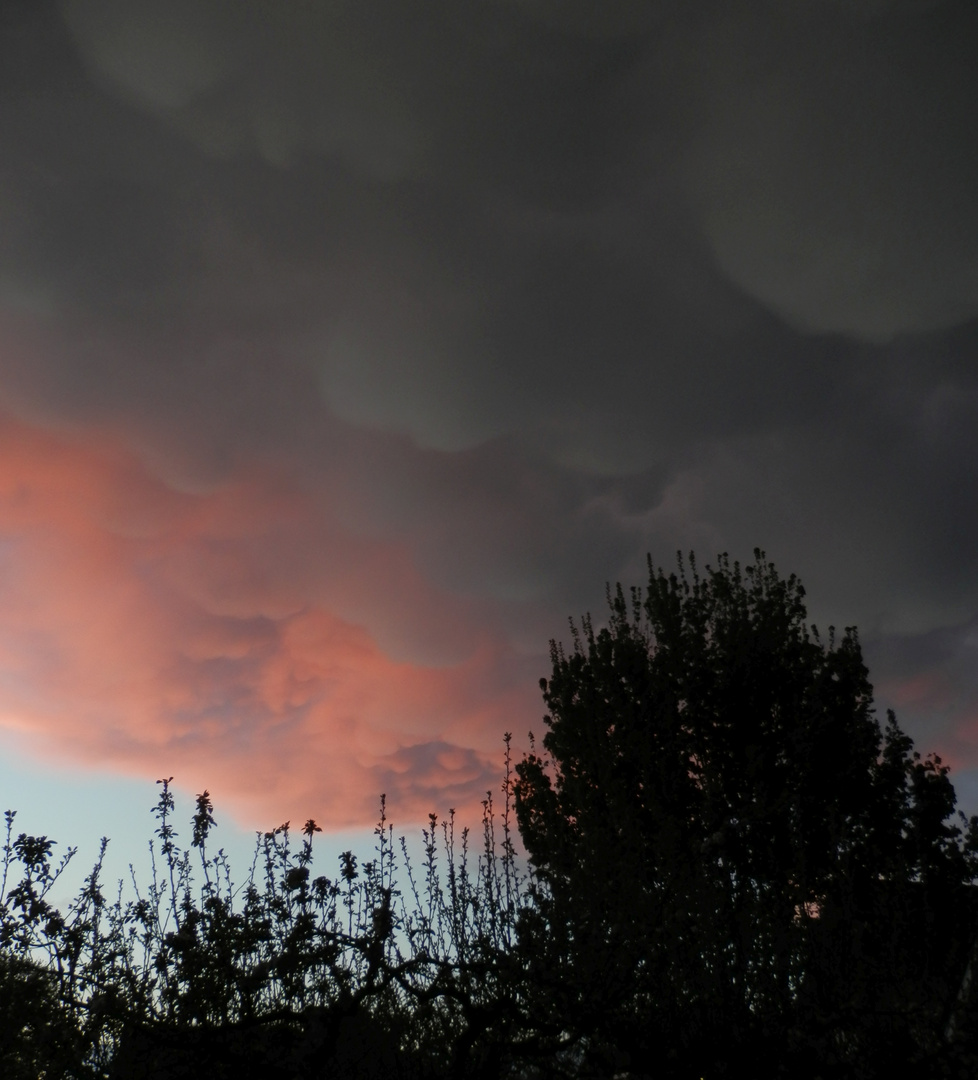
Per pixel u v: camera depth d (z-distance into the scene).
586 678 16.06
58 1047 5.52
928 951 8.14
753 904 7.58
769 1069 5.71
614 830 12.26
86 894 6.20
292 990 5.99
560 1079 5.79
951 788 14.11
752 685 15.30
